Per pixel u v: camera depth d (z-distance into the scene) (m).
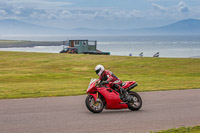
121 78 28.34
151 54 128.38
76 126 7.98
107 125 8.21
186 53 134.25
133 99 10.81
